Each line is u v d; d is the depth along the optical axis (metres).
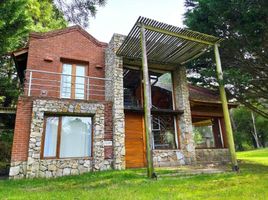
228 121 8.27
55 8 14.48
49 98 8.77
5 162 12.09
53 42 10.84
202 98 12.05
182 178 6.43
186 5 10.75
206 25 9.78
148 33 8.68
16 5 9.09
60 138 8.82
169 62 11.57
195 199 3.98
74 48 11.20
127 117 10.39
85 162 8.77
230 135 8.14
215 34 9.85
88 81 10.96
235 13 8.81
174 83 12.20
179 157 10.56
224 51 10.34
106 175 7.20
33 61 10.17
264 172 7.22
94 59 11.48
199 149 11.32
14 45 11.04
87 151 9.13
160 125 11.10
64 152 8.76
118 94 9.93
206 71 10.27
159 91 12.54
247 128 35.53
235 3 8.47
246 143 35.06
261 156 15.80
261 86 10.48
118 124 9.51
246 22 8.62
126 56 10.66
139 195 4.39
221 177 6.39
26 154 7.95
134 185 5.57
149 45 9.62
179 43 9.49
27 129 8.22
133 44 9.57
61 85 10.49
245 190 4.58
